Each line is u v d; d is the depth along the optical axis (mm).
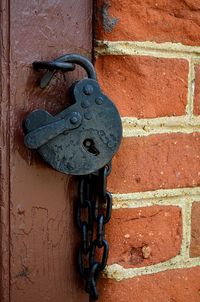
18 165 697
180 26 770
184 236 786
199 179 791
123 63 745
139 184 755
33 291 709
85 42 726
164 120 766
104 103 694
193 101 784
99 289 746
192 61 782
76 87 685
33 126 674
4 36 686
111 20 733
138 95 752
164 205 771
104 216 718
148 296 765
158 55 760
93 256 719
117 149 701
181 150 778
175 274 782
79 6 720
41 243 711
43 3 701
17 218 699
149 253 764
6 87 688
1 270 698
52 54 707
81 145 688
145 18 750
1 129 689
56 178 716
